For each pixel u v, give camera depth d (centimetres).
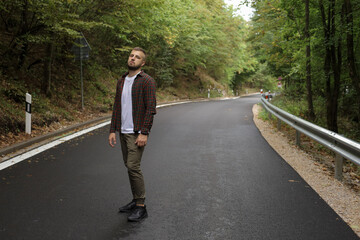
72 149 640
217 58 3316
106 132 856
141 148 335
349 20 888
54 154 594
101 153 610
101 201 372
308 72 1125
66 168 505
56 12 852
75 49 1167
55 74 1302
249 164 557
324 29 979
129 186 425
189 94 3147
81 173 480
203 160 583
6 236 285
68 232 296
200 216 336
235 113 1534
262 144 746
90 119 1079
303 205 368
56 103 1066
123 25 1204
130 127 330
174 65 2820
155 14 1371
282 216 337
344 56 1062
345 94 1259
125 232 298
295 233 299
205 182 452
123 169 504
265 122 1188
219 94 3891
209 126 1048
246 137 841
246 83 7075
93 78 1584
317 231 303
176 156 611
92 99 1366
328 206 365
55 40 1050
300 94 2061
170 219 328
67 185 425
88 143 703
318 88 1337
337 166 480
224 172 505
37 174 470
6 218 321
